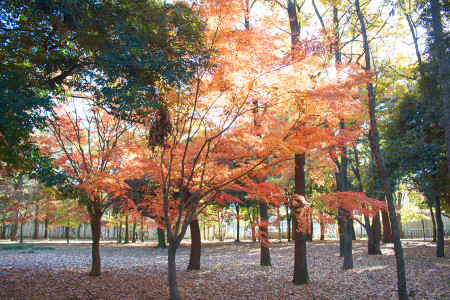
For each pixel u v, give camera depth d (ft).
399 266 21.81
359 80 20.89
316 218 29.01
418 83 48.55
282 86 21.24
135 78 20.22
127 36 19.40
